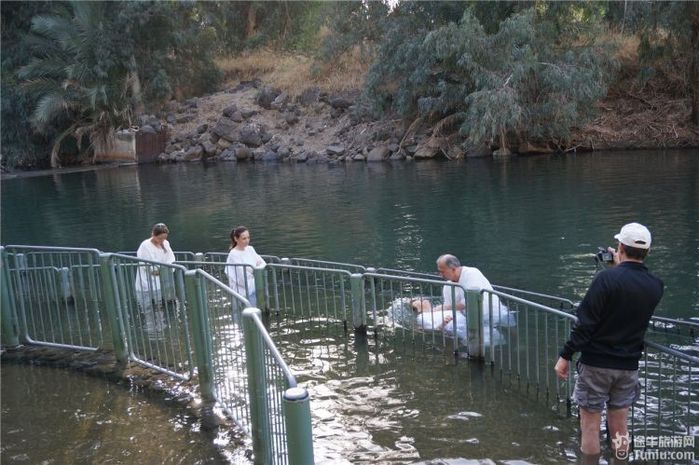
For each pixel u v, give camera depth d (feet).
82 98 130.82
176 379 20.17
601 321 13.85
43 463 15.69
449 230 47.60
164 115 141.49
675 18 99.25
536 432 16.30
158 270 21.88
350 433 16.70
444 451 15.56
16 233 58.59
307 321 26.76
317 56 134.10
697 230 41.68
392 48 110.22
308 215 58.39
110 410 18.33
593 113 100.07
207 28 150.00
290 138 124.88
